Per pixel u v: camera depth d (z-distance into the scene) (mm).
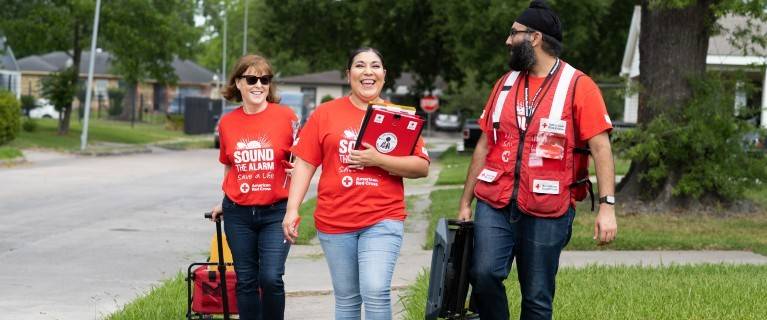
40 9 42656
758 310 8219
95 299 9953
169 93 87750
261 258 7453
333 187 6496
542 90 6180
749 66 16906
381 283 6355
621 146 16547
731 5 15383
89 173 27859
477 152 6547
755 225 15648
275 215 7434
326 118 6574
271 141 7387
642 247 13430
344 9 46781
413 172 6480
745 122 16391
